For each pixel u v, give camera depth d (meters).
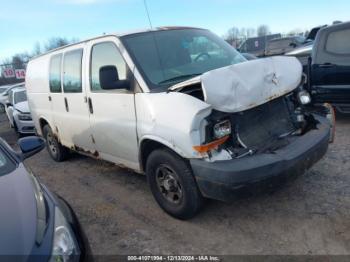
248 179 3.15
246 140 3.50
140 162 4.20
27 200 2.48
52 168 6.52
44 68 6.27
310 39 13.70
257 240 3.38
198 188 3.56
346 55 6.18
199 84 3.34
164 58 4.18
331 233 3.34
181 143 3.38
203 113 3.25
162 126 3.57
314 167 4.77
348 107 6.38
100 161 6.49
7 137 10.84
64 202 2.90
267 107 3.73
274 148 3.53
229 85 3.23
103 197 4.82
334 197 3.95
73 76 5.21
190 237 3.57
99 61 4.58
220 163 3.24
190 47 4.48
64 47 5.58
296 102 4.08
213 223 3.76
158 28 4.59
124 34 4.34
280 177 3.27
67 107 5.53
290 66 3.86
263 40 23.42
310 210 3.76
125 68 4.10
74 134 5.56
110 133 4.52
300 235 3.37
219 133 3.31
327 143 3.81
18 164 3.10
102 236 3.82
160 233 3.72
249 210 3.91
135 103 3.95
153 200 4.50
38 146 3.59
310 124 4.04
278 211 3.82
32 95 6.93
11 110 10.77
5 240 2.08
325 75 6.48
